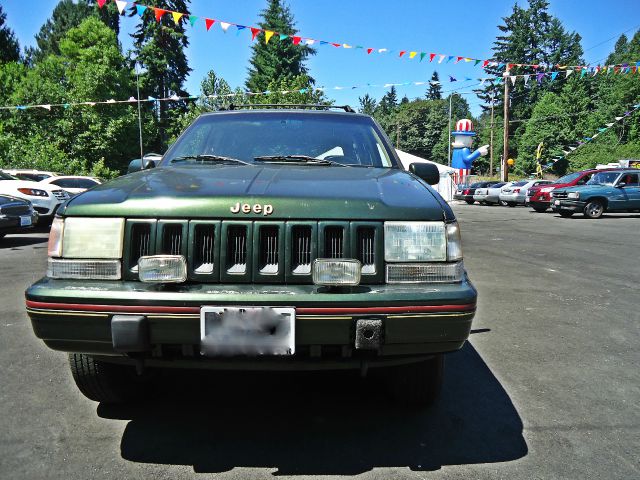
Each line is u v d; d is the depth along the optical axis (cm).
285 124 363
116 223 227
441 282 230
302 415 286
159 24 4000
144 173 290
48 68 3278
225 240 225
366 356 227
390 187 257
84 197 238
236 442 254
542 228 1455
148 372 311
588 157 4591
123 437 257
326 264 215
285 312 210
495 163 7138
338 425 274
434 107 8894
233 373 348
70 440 253
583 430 271
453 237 234
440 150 8600
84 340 217
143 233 228
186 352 220
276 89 3047
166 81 4216
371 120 380
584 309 532
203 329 209
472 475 227
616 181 1845
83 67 3184
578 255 922
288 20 5456
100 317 213
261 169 290
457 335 222
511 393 320
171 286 220
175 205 227
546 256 909
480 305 548
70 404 295
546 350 403
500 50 7288
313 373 348
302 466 233
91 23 3831
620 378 346
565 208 1859
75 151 3031
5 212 909
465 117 9856
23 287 597
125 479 220
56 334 218
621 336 441
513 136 6938
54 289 217
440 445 254
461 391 323
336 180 263
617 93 4762
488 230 1398
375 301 212
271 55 5384
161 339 214
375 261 226
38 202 1277
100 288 217
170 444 251
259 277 224
